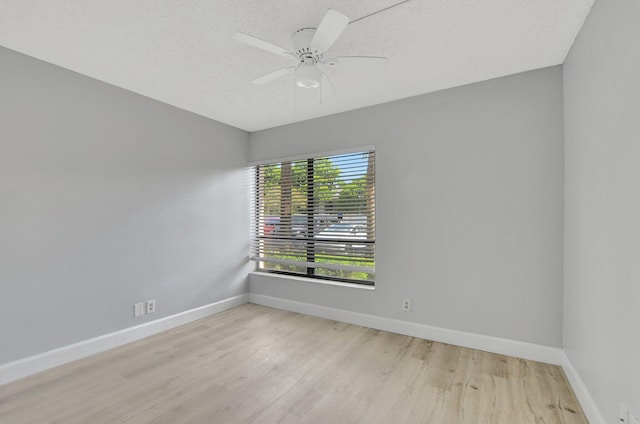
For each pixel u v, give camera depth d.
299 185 3.56
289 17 1.68
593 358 1.59
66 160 2.29
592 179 1.61
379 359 2.34
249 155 3.96
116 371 2.16
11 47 2.00
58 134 2.25
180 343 2.64
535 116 2.30
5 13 1.64
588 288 1.67
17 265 2.05
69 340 2.30
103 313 2.50
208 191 3.40
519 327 2.36
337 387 1.96
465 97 2.56
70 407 1.75
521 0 1.55
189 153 3.20
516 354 2.35
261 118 3.43
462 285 2.57
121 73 2.36
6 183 2.01
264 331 2.92
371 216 3.05
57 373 2.12
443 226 2.65
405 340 2.70
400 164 2.86
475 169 2.52
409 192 2.81
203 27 1.78
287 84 2.54
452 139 2.62
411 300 2.79
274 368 2.21
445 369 2.18
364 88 2.62
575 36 1.86
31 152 2.12
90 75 2.40
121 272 2.62
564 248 2.18
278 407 1.76
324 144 3.34
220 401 1.81
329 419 1.66
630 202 1.20
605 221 1.44
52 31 1.82
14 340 2.04
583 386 1.74
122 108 2.63
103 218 2.51
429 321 2.71
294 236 3.59
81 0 1.54
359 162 3.14
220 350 2.50
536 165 2.30
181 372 2.15
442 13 1.65
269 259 3.74
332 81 2.47
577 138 1.86
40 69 2.16
